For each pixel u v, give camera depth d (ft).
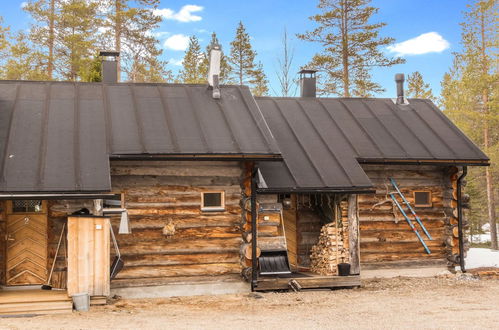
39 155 39.91
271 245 46.44
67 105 46.19
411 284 48.60
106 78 54.08
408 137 54.65
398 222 52.75
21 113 44.04
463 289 46.03
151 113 47.21
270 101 57.88
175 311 36.88
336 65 113.91
